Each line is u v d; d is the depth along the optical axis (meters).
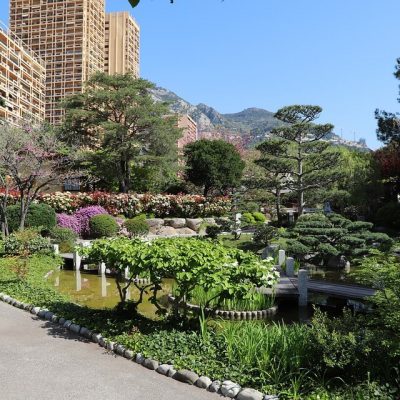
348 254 14.20
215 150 31.23
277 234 18.70
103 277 13.19
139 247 6.79
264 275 6.11
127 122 27.81
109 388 4.59
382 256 5.52
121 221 21.77
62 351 5.74
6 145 16.42
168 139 27.39
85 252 7.28
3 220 16.52
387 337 4.53
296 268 13.77
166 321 6.71
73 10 83.44
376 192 27.11
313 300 10.32
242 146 41.03
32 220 18.20
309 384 4.41
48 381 4.73
